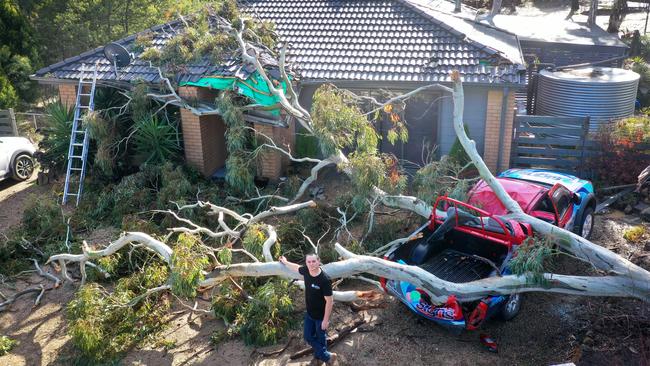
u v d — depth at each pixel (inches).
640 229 377.4
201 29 518.6
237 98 465.1
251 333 279.6
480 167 323.3
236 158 379.9
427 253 301.6
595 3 893.8
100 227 415.2
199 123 490.9
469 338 277.6
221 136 543.8
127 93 474.0
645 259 339.0
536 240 273.1
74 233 407.2
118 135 483.5
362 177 326.6
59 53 876.0
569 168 467.5
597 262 282.0
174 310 314.3
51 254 374.0
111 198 437.4
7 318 311.9
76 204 462.3
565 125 476.4
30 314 315.6
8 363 273.7
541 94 573.6
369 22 545.6
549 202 339.6
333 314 301.6
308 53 513.0
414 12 550.0
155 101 501.0
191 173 490.9
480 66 468.8
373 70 481.4
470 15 800.3
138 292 316.2
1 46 770.2
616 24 926.4
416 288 276.4
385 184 341.7
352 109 358.9
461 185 326.0
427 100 498.0
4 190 517.0
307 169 515.8
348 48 513.7
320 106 359.6
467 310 269.0
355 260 276.5
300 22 559.8
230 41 500.7
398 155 524.7
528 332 279.7
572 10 1175.0
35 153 521.0
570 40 765.3
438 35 512.7
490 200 336.5
